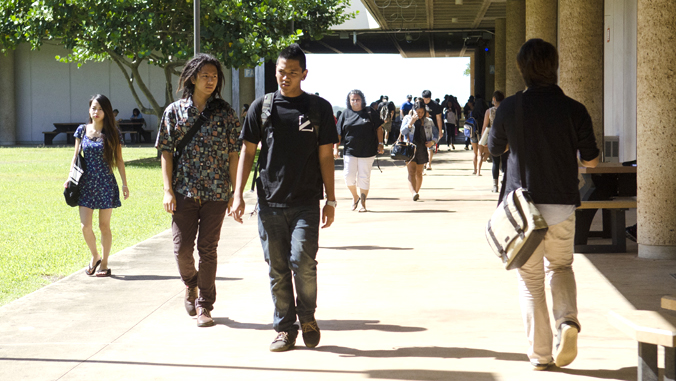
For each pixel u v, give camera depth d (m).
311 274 4.46
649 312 3.52
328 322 5.12
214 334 4.86
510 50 24.14
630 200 7.82
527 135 3.92
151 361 4.30
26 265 7.40
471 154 26.56
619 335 4.67
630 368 4.04
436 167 20.81
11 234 9.53
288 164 4.43
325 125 4.47
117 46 20.56
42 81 38.97
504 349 4.43
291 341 4.51
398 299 5.75
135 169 19.69
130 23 20.23
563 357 3.89
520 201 3.84
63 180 17.16
